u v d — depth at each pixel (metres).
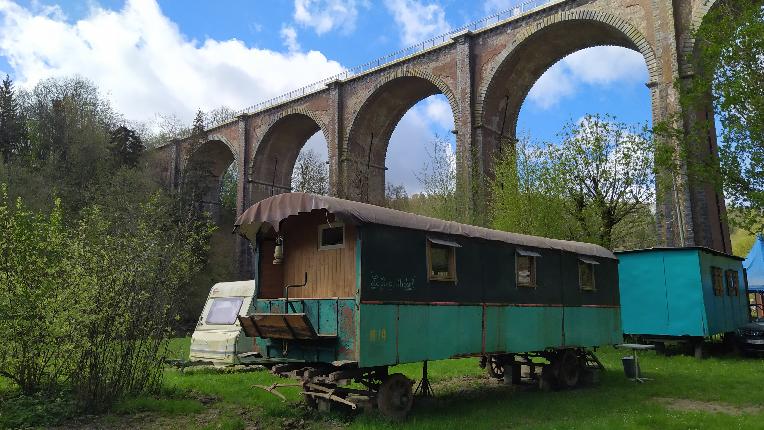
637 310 20.27
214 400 11.61
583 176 27.27
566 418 10.09
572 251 14.34
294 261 11.42
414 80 43.34
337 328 9.53
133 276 10.89
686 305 19.22
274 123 53.28
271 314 9.69
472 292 11.40
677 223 26.11
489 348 11.55
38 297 10.22
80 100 52.62
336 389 10.18
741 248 52.06
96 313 10.12
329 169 46.66
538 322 12.91
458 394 12.92
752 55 16.39
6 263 10.37
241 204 54.91
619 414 10.30
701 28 18.48
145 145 62.56
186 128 62.75
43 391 10.34
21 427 8.84
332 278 10.60
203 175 54.03
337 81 46.75
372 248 9.60
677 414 10.13
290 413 10.33
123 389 10.70
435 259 10.79
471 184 34.50
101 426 9.15
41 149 48.22
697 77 18.38
